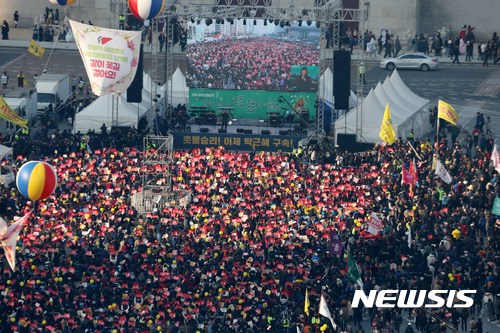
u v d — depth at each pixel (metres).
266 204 155.62
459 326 133.75
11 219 149.50
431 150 179.75
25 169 128.88
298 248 142.38
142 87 195.38
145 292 131.12
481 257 141.88
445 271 138.62
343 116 194.88
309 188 162.75
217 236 144.62
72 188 159.62
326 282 134.38
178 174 166.50
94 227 147.25
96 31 168.12
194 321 125.44
